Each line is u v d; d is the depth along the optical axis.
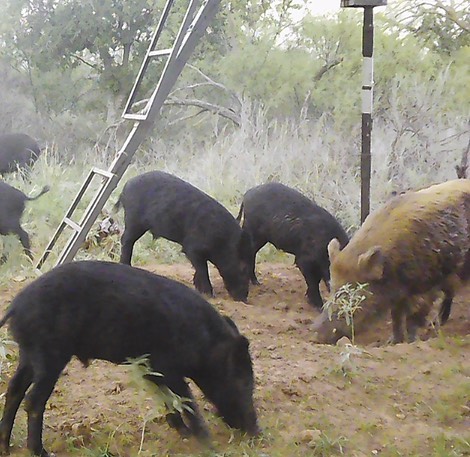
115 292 4.91
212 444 4.95
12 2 14.41
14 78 14.88
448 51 11.27
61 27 14.05
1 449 4.90
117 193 9.38
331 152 10.46
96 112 14.57
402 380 5.52
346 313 6.12
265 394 5.32
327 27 12.30
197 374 4.99
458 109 10.57
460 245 6.53
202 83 12.64
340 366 5.58
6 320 4.89
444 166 9.91
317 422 5.11
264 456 4.81
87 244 8.29
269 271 8.04
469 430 5.08
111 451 4.91
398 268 6.39
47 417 5.17
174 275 7.62
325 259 7.27
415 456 4.85
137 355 4.94
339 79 11.77
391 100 10.52
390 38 11.34
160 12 13.58
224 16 13.15
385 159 9.75
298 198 7.52
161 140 12.91
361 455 4.87
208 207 7.20
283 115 12.19
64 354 4.89
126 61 14.06
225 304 6.89
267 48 12.20
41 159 11.65
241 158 10.30
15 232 8.16
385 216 6.55
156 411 4.98
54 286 4.89
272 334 6.36
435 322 6.76
